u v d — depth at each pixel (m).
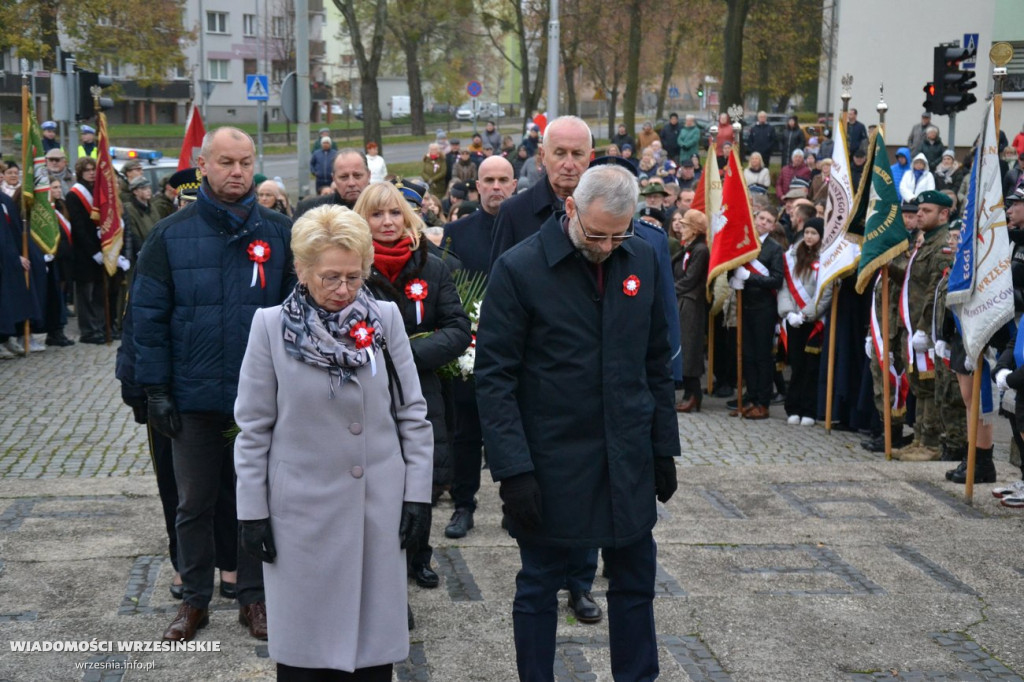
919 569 5.64
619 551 4.02
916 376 8.48
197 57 62.00
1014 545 6.03
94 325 13.06
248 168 4.52
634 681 4.02
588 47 45.59
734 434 9.52
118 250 12.69
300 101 16.81
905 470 7.66
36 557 5.64
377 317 3.58
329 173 23.47
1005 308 6.61
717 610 5.07
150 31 38.88
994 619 5.01
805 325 9.89
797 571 5.61
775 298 10.09
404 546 3.62
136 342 4.45
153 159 19.28
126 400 4.81
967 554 5.87
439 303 5.02
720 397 11.26
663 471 4.04
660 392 4.05
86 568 5.50
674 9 41.53
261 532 3.54
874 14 25.97
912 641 4.77
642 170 21.98
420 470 3.65
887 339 8.46
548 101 25.91
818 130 27.81
